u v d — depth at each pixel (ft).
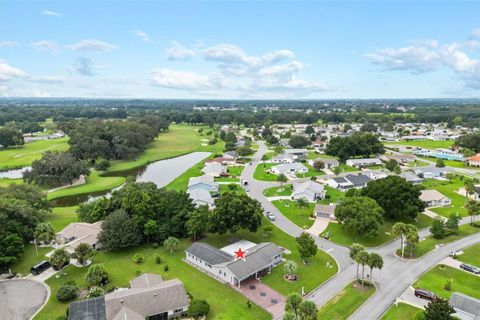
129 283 232.32
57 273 246.88
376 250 286.46
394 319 195.52
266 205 399.24
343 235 315.58
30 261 262.06
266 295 220.43
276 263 261.65
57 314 200.95
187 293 220.64
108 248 275.59
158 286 211.61
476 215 361.30
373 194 343.46
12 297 218.59
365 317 197.88
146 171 599.57
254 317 197.98
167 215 307.78
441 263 262.26
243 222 290.56
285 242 301.84
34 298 217.56
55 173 493.77
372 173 525.75
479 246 291.58
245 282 236.43
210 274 247.09
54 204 405.18
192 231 291.17
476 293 222.48
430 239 306.76
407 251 281.13
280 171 552.41
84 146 625.82
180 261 266.16
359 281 235.40
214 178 527.81
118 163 643.86
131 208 304.30
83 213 331.16
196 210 304.50
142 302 196.44
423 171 545.03
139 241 284.00
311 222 347.77
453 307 193.67
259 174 555.28
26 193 345.92
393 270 252.42
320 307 207.21
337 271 251.60
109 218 286.05
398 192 332.60
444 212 376.89
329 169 599.57
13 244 254.06
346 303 210.79
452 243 298.35
